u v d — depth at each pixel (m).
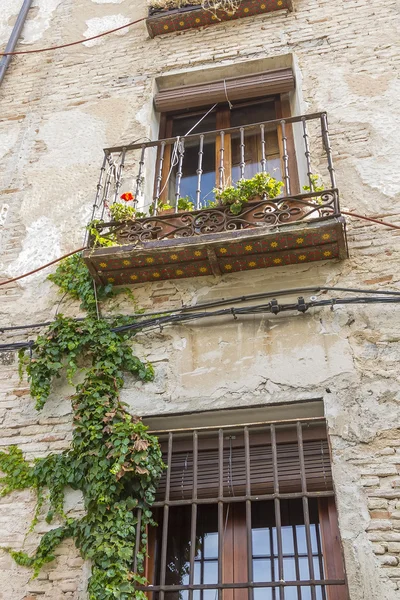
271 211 4.86
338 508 3.85
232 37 6.96
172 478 4.32
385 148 5.55
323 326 4.60
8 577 4.05
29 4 8.21
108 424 4.29
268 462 4.26
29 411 4.75
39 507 4.27
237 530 4.16
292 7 6.97
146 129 6.40
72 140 6.52
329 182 5.46
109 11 7.81
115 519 3.94
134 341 4.88
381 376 4.29
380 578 3.57
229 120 6.75
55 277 5.46
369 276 4.78
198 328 4.82
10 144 6.67
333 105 5.98
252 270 5.00
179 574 4.08
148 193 6.02
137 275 5.10
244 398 4.40
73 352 4.79
